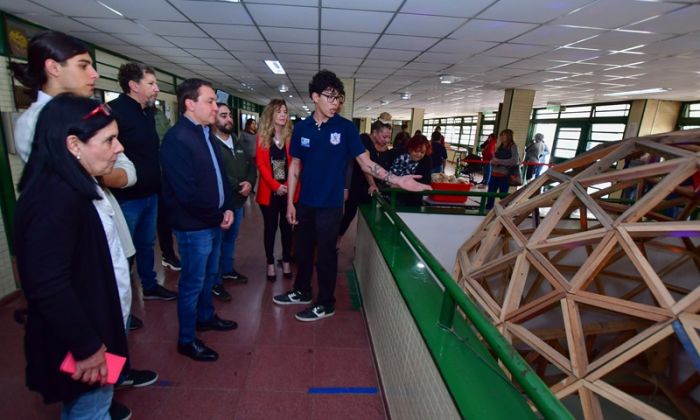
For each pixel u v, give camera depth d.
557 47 3.91
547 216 1.85
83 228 0.89
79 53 1.33
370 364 1.93
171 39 4.28
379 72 6.27
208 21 3.50
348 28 3.60
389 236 2.10
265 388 1.71
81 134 0.85
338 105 1.93
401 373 1.41
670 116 7.93
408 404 1.29
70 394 0.94
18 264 0.82
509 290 1.74
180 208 1.65
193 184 1.60
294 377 1.80
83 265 0.90
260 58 5.44
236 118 13.23
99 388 0.99
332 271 2.27
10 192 2.70
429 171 3.23
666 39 3.38
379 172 1.90
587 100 8.73
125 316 1.10
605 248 1.52
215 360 1.88
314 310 2.30
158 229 2.88
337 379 1.80
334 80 1.88
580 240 1.63
